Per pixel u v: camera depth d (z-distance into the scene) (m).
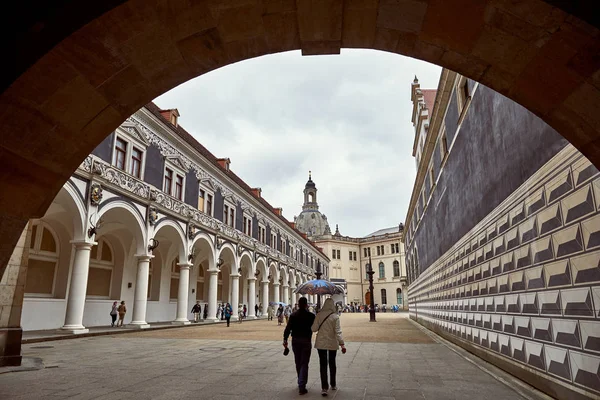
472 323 10.84
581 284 5.04
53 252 20.34
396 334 18.92
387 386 7.06
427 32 4.16
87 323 21.55
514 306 7.39
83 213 16.70
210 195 29.44
